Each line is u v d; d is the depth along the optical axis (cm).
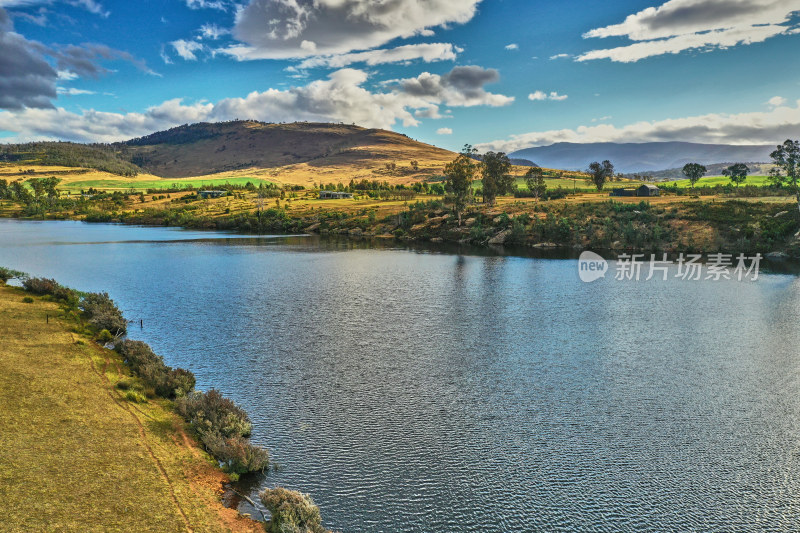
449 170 17975
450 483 2719
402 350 4969
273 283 8794
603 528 2402
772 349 5088
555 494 2648
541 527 2398
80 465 2497
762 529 2417
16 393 3238
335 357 4722
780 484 2758
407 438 3189
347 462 2894
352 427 3322
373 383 4088
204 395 3478
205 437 2922
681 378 4278
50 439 2709
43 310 5631
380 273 10019
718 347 5153
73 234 18538
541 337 5475
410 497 2594
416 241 16950
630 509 2541
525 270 10475
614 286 8625
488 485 2711
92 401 3281
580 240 14462
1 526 1958
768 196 17150
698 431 3338
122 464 2561
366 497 2581
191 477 2572
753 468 2909
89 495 2258
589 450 3083
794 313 6638
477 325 5956
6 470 2356
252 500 2481
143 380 3766
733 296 7794
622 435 3272
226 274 9762
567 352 4956
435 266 11025
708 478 2811
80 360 4069
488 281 9106
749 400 3834
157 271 10081
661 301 7406
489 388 4016
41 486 2270
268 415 3475
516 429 3331
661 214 14938
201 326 5803
